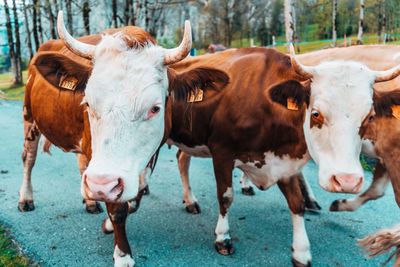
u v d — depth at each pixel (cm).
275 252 366
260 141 349
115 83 241
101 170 226
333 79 285
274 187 555
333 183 273
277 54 369
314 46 2278
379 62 384
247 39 3800
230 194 365
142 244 377
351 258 355
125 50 253
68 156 702
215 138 366
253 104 346
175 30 3262
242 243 384
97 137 242
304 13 3431
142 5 1350
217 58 398
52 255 346
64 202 476
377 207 476
